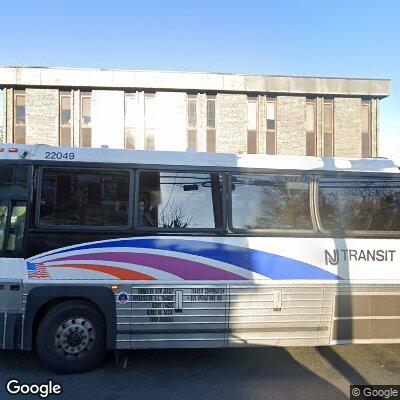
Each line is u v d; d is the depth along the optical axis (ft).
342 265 20.36
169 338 19.16
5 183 18.97
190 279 19.35
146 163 19.69
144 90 83.25
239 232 19.81
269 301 19.75
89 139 82.58
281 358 21.22
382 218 21.02
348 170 21.02
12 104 81.82
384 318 20.51
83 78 81.41
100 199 19.27
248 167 20.27
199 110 84.17
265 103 86.07
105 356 21.01
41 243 18.74
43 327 18.62
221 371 19.42
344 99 87.30
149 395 16.69
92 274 18.88
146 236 19.27
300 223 20.39
